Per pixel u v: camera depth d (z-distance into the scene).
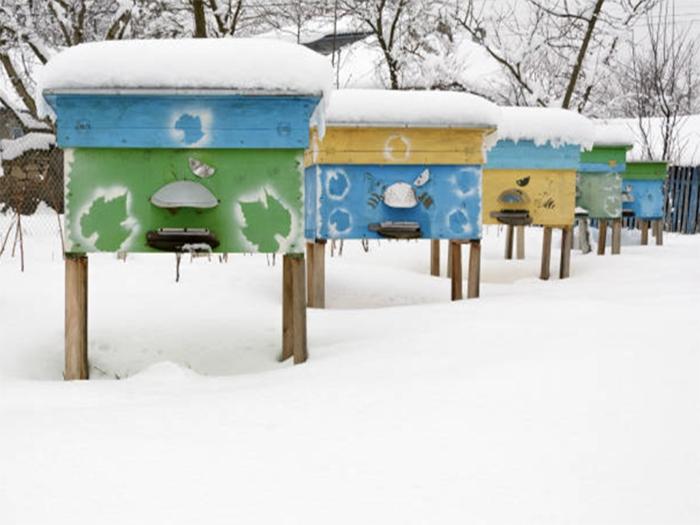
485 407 2.02
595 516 1.39
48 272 5.00
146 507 1.45
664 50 16.16
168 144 3.12
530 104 14.42
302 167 3.19
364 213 4.76
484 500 1.47
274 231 3.20
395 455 1.71
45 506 1.46
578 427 1.84
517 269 7.41
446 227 4.74
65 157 3.13
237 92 3.05
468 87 14.91
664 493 1.48
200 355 3.53
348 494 1.50
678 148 15.76
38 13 11.23
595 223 12.80
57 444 1.81
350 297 5.52
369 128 4.65
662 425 1.83
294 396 2.27
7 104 11.59
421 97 4.65
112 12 12.31
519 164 6.08
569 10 14.34
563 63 15.62
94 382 2.83
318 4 13.12
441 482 1.55
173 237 3.07
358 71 16.23
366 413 2.03
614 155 8.30
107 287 4.71
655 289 4.86
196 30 10.86
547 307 3.84
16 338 3.46
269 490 1.53
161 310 4.20
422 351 2.96
